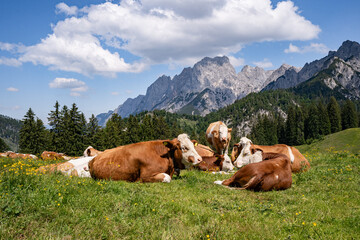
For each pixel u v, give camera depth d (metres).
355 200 6.48
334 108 127.00
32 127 63.78
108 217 4.50
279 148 11.77
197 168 12.85
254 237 4.16
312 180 9.05
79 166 8.55
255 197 7.04
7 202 4.28
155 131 107.56
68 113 65.00
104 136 78.12
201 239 4.03
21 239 3.65
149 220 4.54
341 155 15.94
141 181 8.12
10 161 11.70
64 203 4.86
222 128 17.09
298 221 4.94
